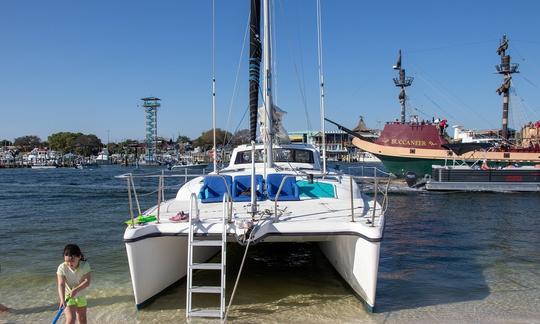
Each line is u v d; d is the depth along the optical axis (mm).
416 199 22922
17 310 6711
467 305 6766
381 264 9461
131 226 6117
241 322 6074
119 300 7012
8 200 24016
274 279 8078
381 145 38562
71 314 5387
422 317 6254
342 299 6984
